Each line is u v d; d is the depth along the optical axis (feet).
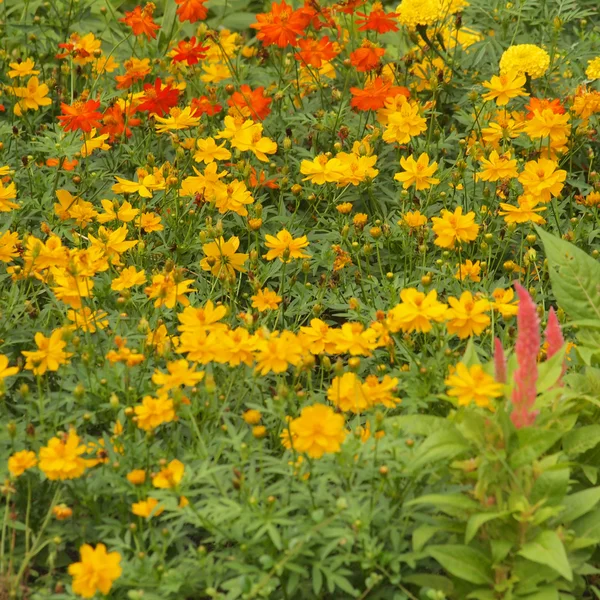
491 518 12.53
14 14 28.58
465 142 20.52
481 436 12.74
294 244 17.49
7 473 14.05
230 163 21.75
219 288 18.81
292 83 23.90
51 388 16.38
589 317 15.52
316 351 14.66
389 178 22.06
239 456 13.85
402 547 12.92
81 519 14.02
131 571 12.68
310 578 13.25
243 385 15.78
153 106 21.58
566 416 14.28
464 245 19.83
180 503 12.93
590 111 20.66
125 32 28.78
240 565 12.57
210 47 24.63
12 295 16.92
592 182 21.08
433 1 23.59
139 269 18.40
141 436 14.89
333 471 13.23
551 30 25.54
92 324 16.26
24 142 22.82
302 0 30.60
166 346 14.66
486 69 25.31
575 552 13.01
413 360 15.20
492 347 17.10
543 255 20.20
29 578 13.87
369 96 21.15
